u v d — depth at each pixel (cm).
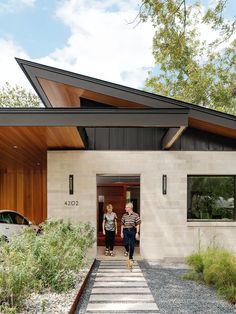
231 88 2167
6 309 469
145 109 764
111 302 639
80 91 1091
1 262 583
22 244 646
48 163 1118
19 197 1825
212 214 1127
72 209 1109
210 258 822
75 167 1119
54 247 718
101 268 956
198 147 1130
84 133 1017
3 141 999
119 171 1121
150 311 589
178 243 1100
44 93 1280
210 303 636
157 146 1134
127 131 1138
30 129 823
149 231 1105
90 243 1002
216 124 991
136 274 883
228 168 1122
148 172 1120
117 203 1392
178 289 734
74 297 622
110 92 993
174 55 849
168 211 1109
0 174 1841
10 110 751
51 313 530
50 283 649
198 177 1135
